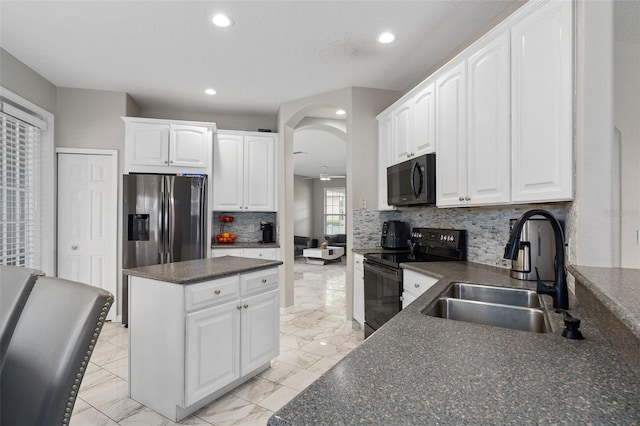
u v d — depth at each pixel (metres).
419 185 2.62
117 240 3.65
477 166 2.06
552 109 1.57
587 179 1.44
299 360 2.70
